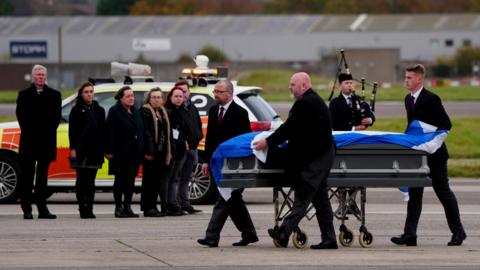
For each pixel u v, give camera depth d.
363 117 36.41
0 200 42.62
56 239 31.61
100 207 41.75
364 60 185.12
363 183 29.05
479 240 31.59
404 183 29.14
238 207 30.00
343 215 30.06
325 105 28.52
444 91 141.12
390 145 29.09
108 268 26.11
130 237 32.12
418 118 29.62
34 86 37.16
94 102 37.62
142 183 38.25
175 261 27.20
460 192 45.88
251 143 28.81
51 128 37.25
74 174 42.47
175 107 38.66
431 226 34.84
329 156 28.50
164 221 36.56
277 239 28.97
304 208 28.64
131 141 37.62
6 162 42.59
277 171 28.89
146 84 43.56
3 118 91.00
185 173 39.09
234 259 27.52
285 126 28.30
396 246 30.22
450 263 26.95
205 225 35.28
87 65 179.00
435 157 30.00
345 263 26.88
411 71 29.73
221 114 30.95
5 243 30.69
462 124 80.00
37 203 37.38
